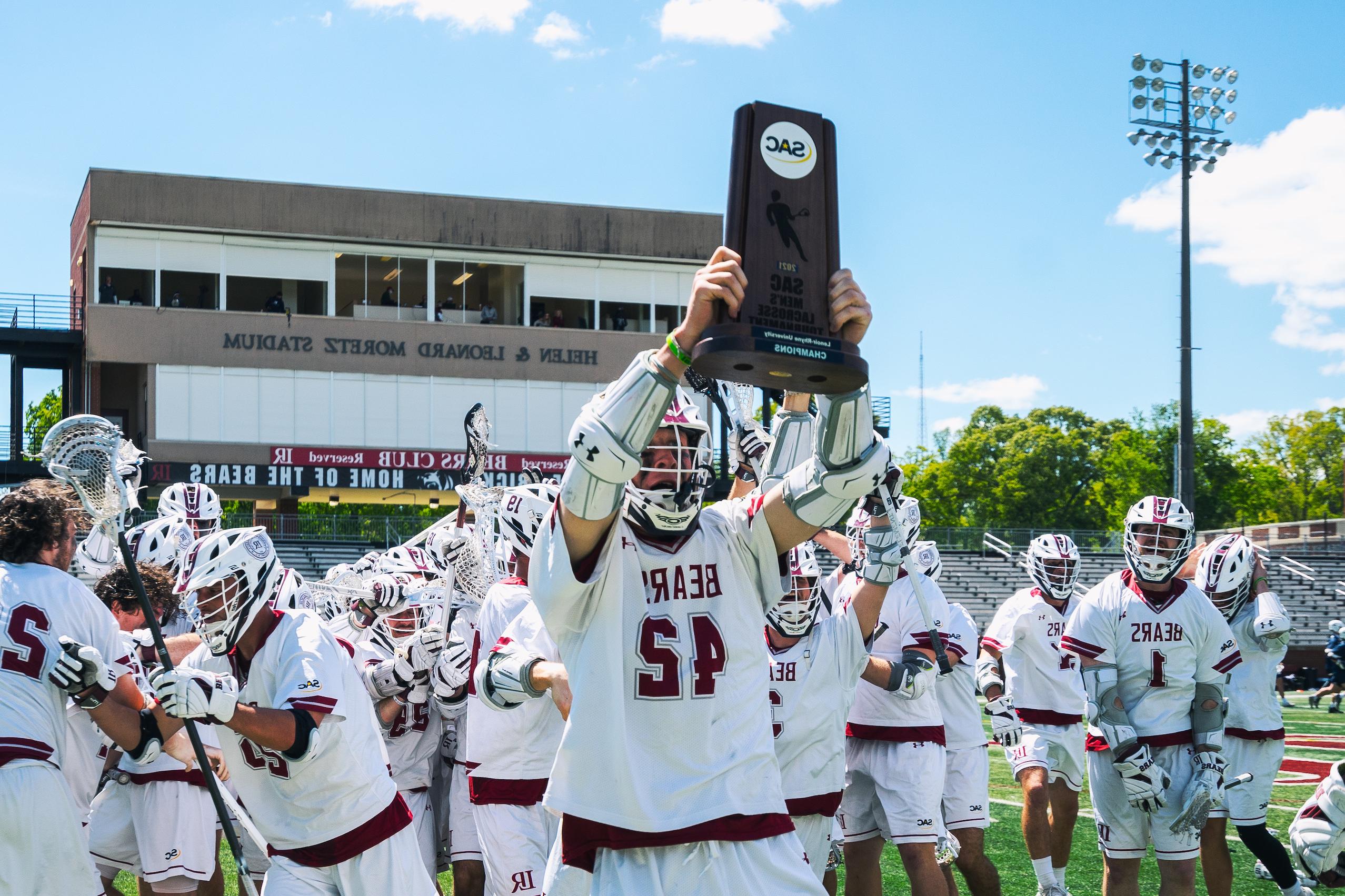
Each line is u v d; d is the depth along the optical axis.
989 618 27.94
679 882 2.90
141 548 6.03
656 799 2.90
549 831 5.03
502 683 3.52
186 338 32.47
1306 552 35.88
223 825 3.99
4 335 31.05
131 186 32.66
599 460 2.66
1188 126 23.31
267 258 34.00
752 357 2.59
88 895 4.20
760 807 2.98
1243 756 6.41
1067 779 6.63
